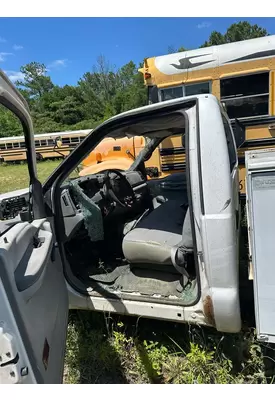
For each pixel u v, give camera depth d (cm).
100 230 277
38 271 136
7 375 107
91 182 304
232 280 186
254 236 173
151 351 226
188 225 218
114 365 223
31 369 111
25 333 112
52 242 179
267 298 175
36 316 132
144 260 243
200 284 197
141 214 342
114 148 590
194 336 222
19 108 174
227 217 183
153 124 246
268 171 167
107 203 303
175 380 207
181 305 208
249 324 223
